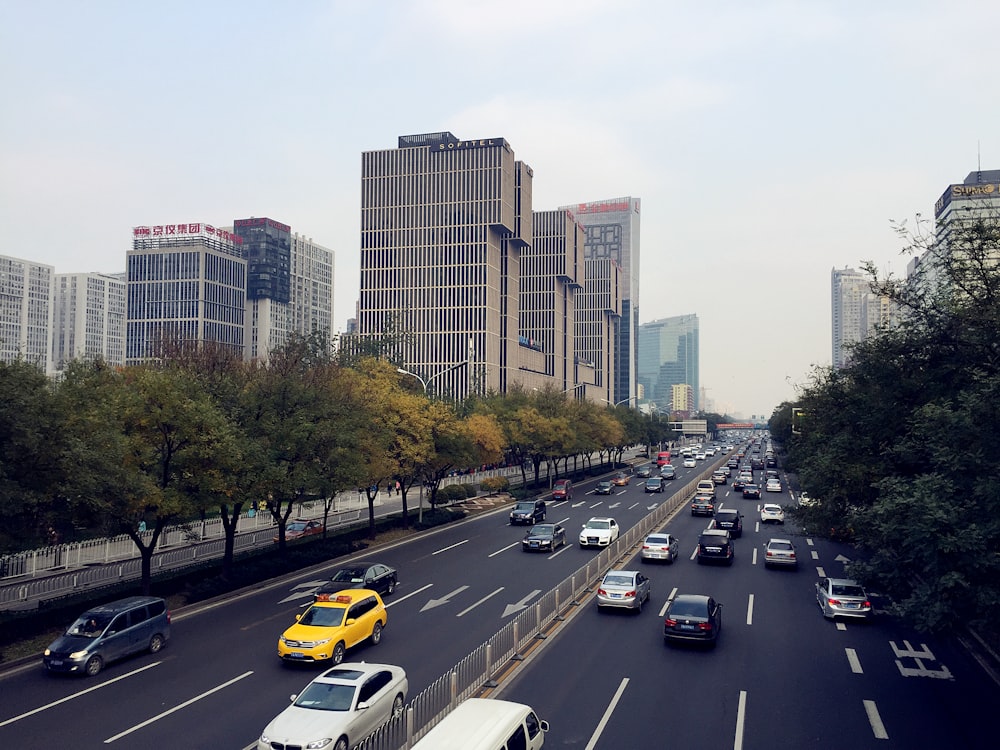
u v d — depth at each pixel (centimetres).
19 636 2253
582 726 1619
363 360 5238
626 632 2430
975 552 1331
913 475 1977
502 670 1998
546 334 16862
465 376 12888
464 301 13225
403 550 4134
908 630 2477
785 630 2472
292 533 4341
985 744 1543
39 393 2139
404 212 13588
